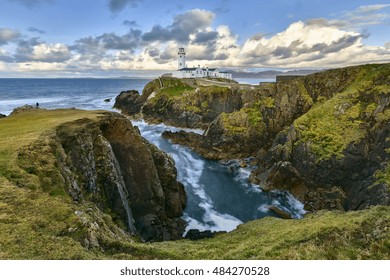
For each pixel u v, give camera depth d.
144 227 34.97
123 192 34.03
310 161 47.91
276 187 48.38
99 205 28.28
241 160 62.50
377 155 44.62
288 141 52.53
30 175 20.61
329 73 72.38
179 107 90.56
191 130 86.25
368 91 57.25
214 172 57.47
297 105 70.81
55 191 20.84
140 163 37.56
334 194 44.41
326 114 55.22
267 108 70.75
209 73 146.88
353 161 46.28
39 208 16.81
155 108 97.88
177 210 40.59
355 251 14.03
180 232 36.66
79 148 29.66
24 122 37.28
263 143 66.56
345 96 58.31
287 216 40.75
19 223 14.85
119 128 38.25
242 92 83.00
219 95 86.94
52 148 26.27
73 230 15.54
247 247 17.95
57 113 46.03
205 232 34.88
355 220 18.50
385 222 16.84
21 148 23.95
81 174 28.19
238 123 67.12
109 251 15.84
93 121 35.84
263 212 42.59
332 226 17.75
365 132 49.12
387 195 36.66
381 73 61.47
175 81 108.62
